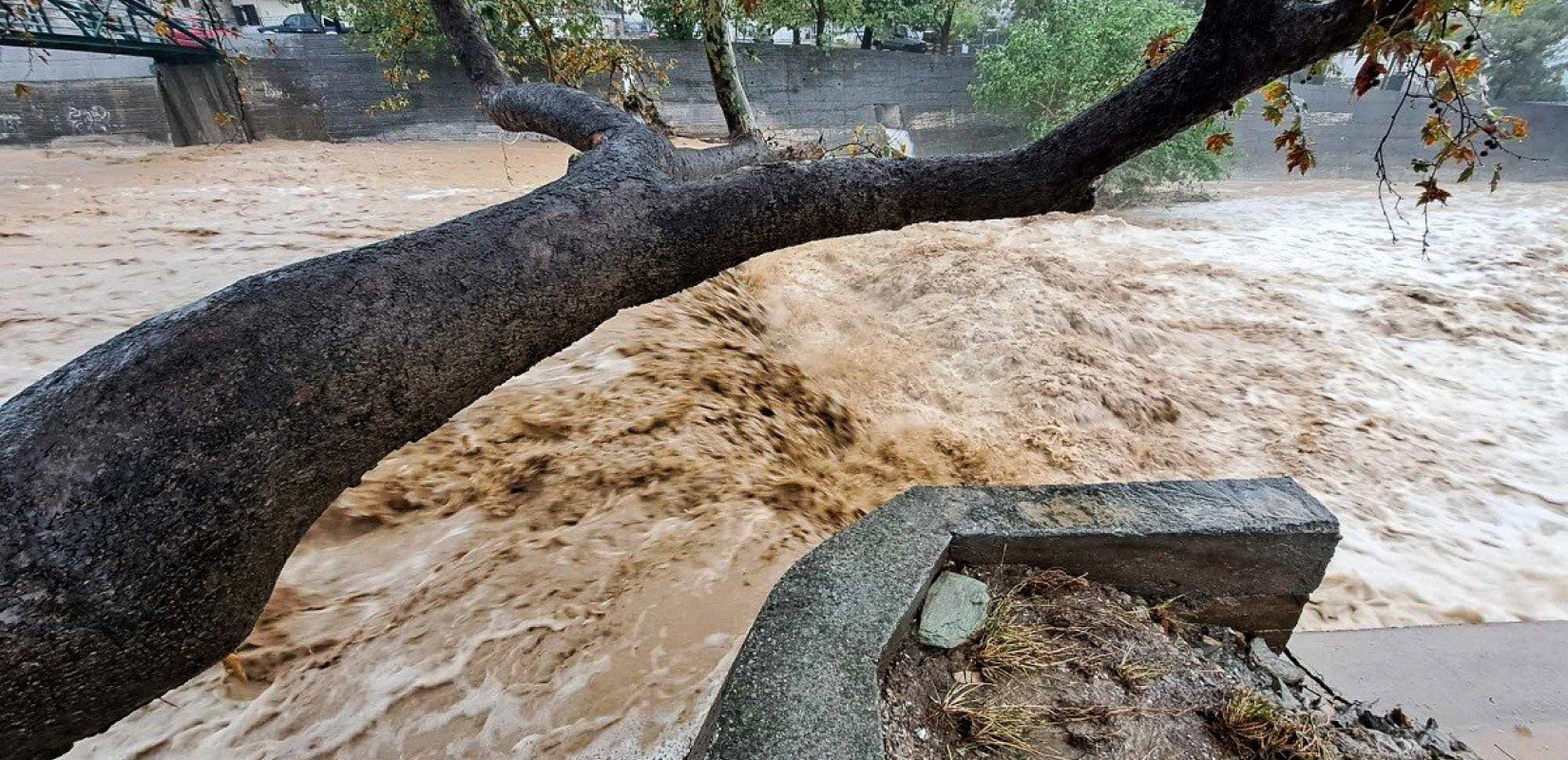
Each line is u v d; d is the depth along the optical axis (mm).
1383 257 13656
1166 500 2656
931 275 11141
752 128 4621
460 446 4547
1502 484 7156
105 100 19984
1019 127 24953
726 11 4422
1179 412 8391
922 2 25719
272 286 1070
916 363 9016
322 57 21266
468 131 22688
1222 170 19844
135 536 871
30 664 834
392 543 3912
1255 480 2807
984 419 7805
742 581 3662
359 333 1071
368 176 15734
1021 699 2111
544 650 3268
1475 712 2947
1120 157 1771
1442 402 8898
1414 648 3287
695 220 1580
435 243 1244
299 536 1107
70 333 5707
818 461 5785
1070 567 2527
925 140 25891
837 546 2350
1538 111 26578
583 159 1729
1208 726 2180
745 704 1766
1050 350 9039
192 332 976
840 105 24578
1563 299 11461
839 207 1745
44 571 823
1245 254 14031
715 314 7418
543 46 5707
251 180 14711
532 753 2822
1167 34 2166
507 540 3932
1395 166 25469
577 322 1430
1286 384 9227
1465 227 15484
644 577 3686
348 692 3125
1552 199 18031
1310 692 2510
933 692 2084
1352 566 5742
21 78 19594
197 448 917
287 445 1004
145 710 3053
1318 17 1550
